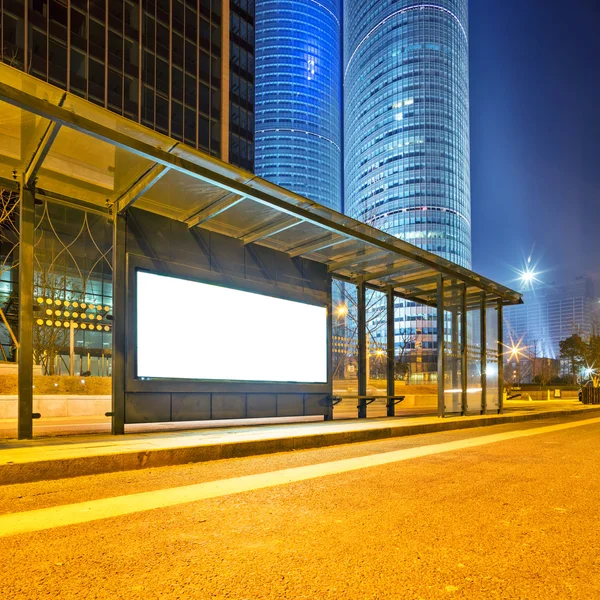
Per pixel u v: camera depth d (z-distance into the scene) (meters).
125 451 6.09
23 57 38.06
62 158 7.30
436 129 141.88
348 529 3.64
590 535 3.60
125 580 2.63
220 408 10.12
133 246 8.99
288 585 2.61
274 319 11.59
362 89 160.75
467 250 146.00
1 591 2.47
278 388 11.47
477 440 10.02
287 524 3.74
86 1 42.34
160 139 7.00
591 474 6.09
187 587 2.56
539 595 2.55
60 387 16.92
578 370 82.75
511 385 53.12
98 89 42.69
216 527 3.64
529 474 6.02
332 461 6.95
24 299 7.36
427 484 5.32
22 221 7.43
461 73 153.62
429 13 148.38
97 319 8.45
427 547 3.27
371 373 48.34
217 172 7.91
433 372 80.88
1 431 9.23
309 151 188.12
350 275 14.62
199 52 52.19
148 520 3.79
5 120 6.26
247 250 11.20
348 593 2.53
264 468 6.29
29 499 4.46
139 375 8.77
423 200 137.88
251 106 59.50
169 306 9.41
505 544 3.36
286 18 192.12
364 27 163.12
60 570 2.77
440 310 14.47
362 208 154.62
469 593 2.56
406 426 11.12
